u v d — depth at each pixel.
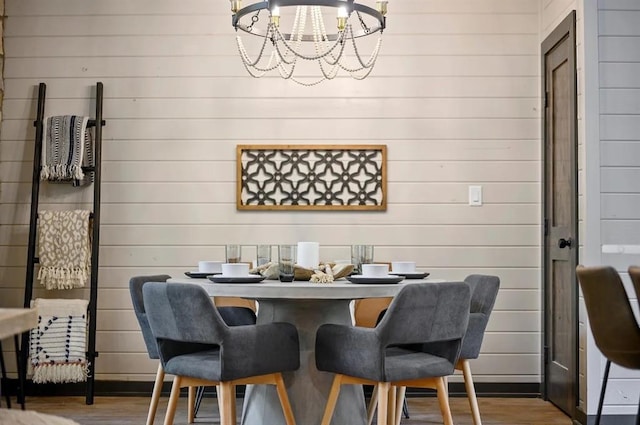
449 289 2.57
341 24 3.15
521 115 4.39
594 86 3.58
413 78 4.40
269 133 4.38
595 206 3.54
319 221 4.34
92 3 4.45
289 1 3.02
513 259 4.34
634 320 2.37
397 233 4.34
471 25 4.42
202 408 3.99
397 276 2.92
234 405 2.68
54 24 4.44
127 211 4.36
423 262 4.34
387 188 4.36
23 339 4.10
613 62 3.59
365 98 4.39
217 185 4.37
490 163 4.37
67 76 4.42
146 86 4.41
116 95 4.40
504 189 4.36
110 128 4.39
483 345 4.32
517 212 4.36
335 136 4.37
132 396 4.27
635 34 3.60
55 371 4.06
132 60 4.42
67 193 4.36
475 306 3.21
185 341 2.59
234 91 4.39
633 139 3.57
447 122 4.39
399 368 2.51
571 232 3.73
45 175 4.20
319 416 2.97
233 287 2.64
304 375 3.00
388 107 4.39
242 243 4.34
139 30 4.43
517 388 4.31
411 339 2.52
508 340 4.32
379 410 2.48
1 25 4.39
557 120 4.07
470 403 3.15
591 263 3.52
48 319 4.09
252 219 4.35
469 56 4.41
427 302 2.51
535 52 4.41
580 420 3.56
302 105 4.38
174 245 4.35
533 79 4.40
